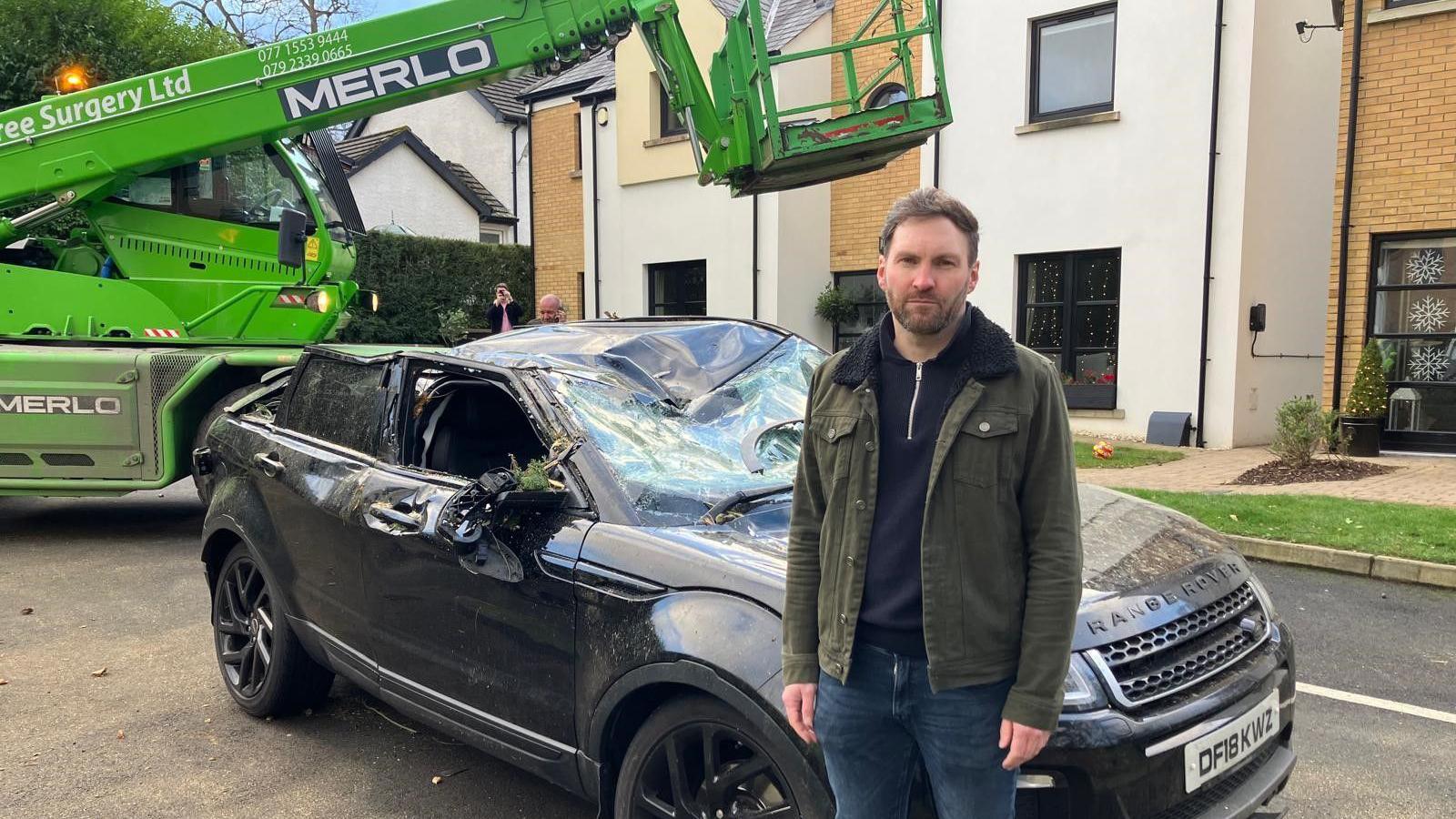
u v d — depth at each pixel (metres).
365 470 3.71
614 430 3.37
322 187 8.70
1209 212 11.03
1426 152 9.58
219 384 7.55
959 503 1.94
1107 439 11.91
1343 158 10.05
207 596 6.07
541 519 3.07
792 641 2.20
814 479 2.19
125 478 7.34
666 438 3.46
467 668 3.17
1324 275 11.96
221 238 8.12
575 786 2.91
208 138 7.67
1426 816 3.32
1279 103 11.16
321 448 4.05
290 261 7.89
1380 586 6.00
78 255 8.16
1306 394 11.91
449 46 7.66
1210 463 9.92
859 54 14.56
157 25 14.57
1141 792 2.28
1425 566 5.97
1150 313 11.56
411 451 3.79
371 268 17.27
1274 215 11.27
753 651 2.42
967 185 12.96
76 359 7.22
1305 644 5.02
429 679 3.33
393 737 4.10
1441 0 9.33
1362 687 4.46
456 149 27.83
